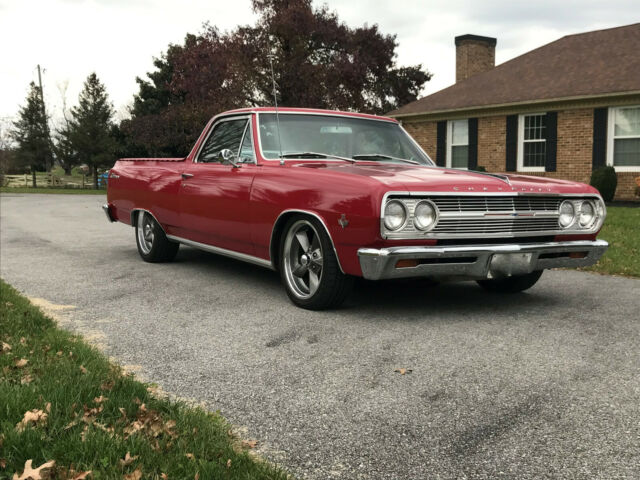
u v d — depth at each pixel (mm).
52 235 10320
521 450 2436
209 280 6070
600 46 20016
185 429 2480
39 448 2213
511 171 19375
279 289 5637
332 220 4363
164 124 40344
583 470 2273
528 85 19406
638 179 16500
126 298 5246
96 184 46312
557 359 3572
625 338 4008
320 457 2395
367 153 5645
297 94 27750
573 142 17984
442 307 4918
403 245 4156
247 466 2197
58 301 5129
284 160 5211
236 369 3418
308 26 28016
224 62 28188
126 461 2133
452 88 22031
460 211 4254
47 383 2822
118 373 3168
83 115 50969
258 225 5109
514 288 5441
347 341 3947
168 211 6551
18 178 50062
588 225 4871
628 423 2680
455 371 3367
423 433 2596
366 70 30125
